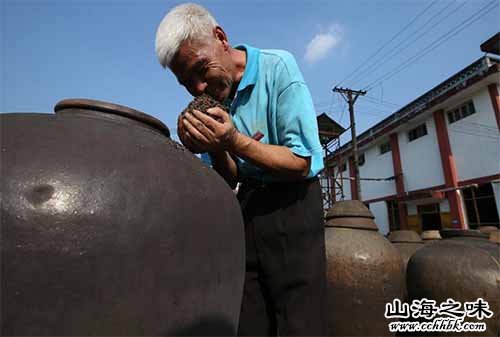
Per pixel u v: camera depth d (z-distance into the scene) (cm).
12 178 76
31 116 96
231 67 153
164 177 89
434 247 320
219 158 169
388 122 1596
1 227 70
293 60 159
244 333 167
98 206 76
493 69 1026
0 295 67
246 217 169
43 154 81
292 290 151
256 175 166
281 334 152
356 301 296
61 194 75
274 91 153
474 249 293
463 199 1214
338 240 321
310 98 153
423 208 1415
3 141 83
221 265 96
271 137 159
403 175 1512
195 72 136
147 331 75
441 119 1299
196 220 91
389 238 570
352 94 1423
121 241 75
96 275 71
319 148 146
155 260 79
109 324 71
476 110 1154
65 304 69
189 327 83
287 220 155
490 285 266
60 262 70
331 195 1747
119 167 84
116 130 96
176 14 134
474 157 1167
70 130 90
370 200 1750
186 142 119
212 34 138
